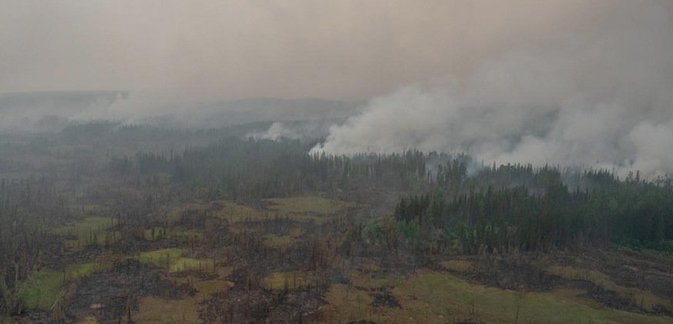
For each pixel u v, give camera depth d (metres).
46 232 192.25
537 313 138.62
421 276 163.25
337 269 164.50
